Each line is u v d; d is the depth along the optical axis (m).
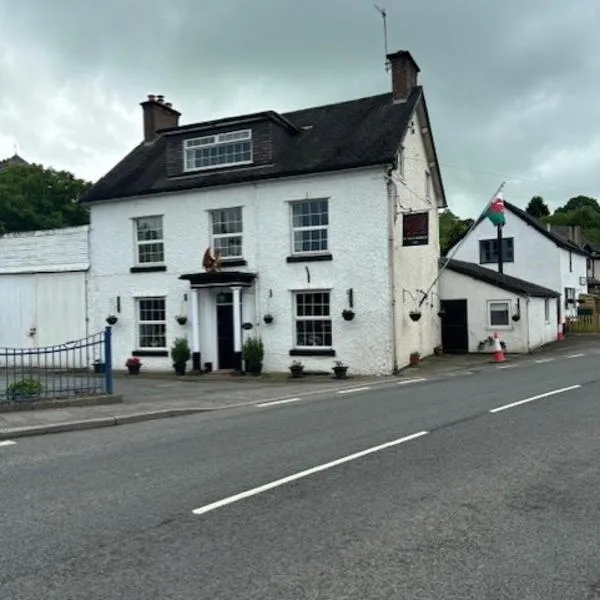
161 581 4.31
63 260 24.91
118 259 23.77
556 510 5.67
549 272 37.56
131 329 23.47
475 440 8.63
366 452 8.05
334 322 20.25
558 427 9.45
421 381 17.09
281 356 20.97
